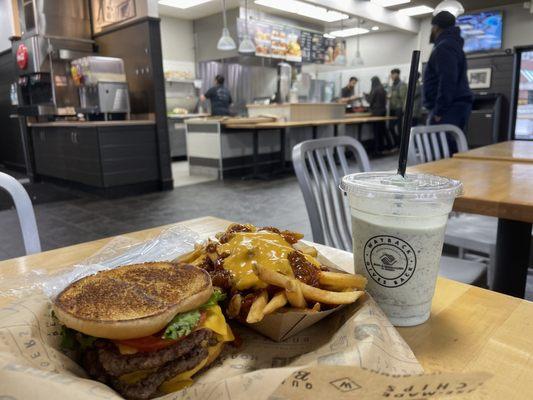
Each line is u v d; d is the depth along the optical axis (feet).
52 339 1.70
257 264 1.83
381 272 2.05
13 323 1.67
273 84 36.42
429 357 1.82
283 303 1.85
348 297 1.89
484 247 5.78
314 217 4.96
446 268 5.09
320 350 1.68
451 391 1.18
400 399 1.21
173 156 30.60
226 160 22.33
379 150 33.47
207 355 1.69
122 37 19.80
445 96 12.27
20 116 22.30
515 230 5.00
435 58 12.42
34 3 19.56
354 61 34.17
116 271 1.94
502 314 2.19
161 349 1.58
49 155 20.97
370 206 2.00
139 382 1.55
